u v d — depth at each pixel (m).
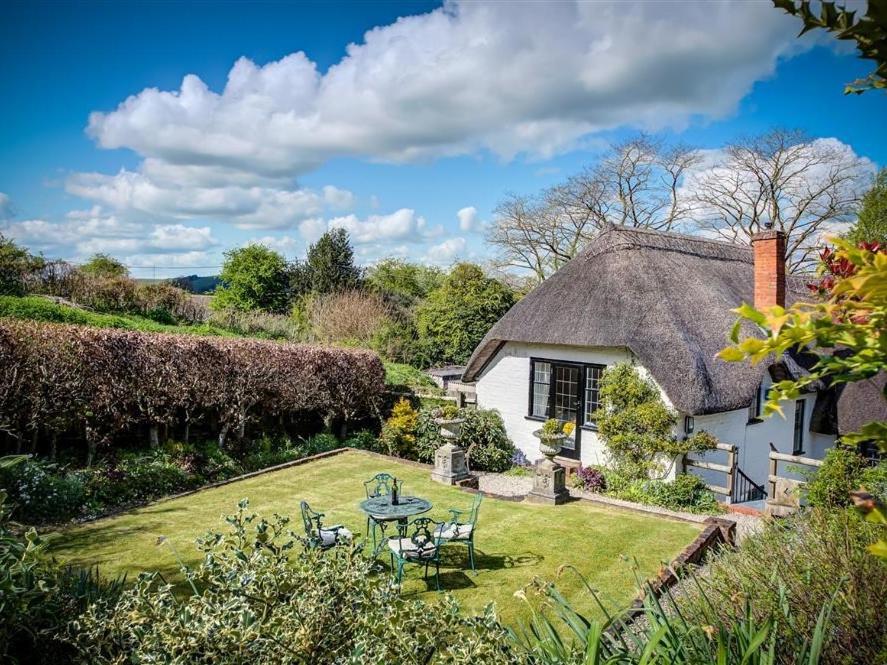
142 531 8.59
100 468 10.22
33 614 3.53
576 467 13.66
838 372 1.40
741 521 10.52
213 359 12.19
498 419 15.87
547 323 14.56
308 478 11.93
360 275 35.16
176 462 11.20
